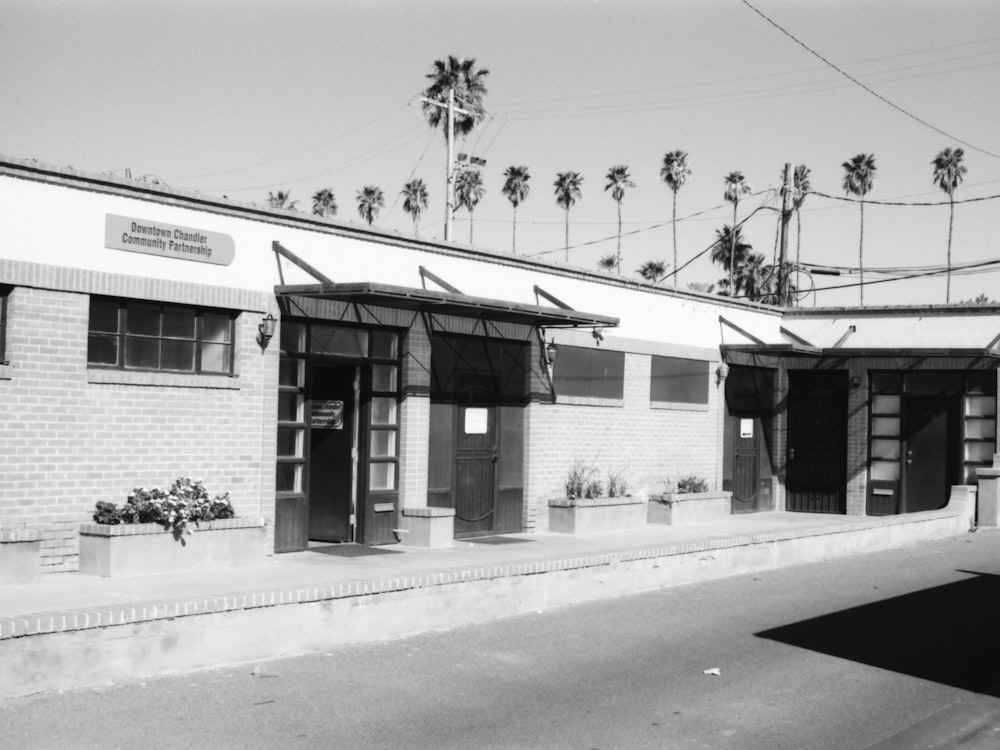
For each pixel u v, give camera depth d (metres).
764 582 14.73
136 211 12.88
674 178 75.56
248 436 14.05
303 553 14.77
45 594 10.77
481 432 17.69
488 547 16.17
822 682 9.34
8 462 11.75
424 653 9.88
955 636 11.42
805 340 25.02
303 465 15.05
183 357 13.53
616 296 20.39
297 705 8.03
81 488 12.34
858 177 71.81
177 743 7.02
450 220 33.81
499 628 11.11
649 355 21.11
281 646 9.50
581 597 12.72
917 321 24.02
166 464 13.18
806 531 16.84
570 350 19.30
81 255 12.35
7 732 7.05
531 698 8.52
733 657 10.16
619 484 19.88
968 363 22.91
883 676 9.63
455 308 15.90
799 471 24.81
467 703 8.31
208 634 8.95
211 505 13.20
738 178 72.00
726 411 23.55
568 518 18.41
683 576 14.34
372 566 13.58
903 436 23.72
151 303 13.17
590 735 7.60
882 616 12.42
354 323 15.48
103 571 11.98
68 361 12.23
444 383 17.03
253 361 14.11
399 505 16.22
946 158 71.69
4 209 11.72
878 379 24.05
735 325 23.36
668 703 8.51
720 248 73.94
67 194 12.23
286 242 14.54
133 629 8.47
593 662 9.80
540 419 18.61
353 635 10.10
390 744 7.23
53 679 8.01
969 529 21.75
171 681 8.48
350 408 15.98
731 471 23.67
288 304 14.49
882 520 19.09
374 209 74.50
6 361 11.80
